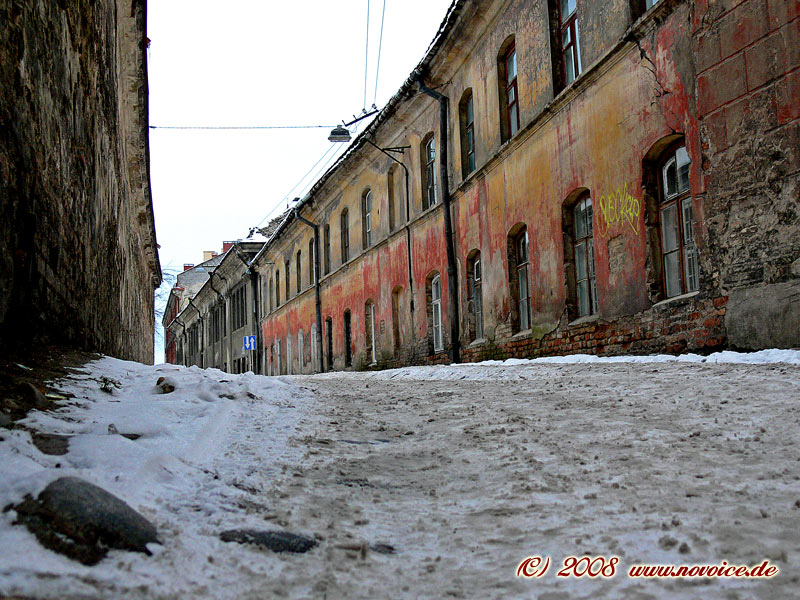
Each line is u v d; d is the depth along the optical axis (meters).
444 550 2.77
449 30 16.81
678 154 10.16
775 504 3.08
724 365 7.66
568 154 12.66
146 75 16.06
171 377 6.41
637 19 10.59
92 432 4.15
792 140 8.02
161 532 2.65
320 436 5.15
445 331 18.38
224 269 48.84
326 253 30.50
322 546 2.79
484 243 16.28
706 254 9.30
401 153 21.56
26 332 5.98
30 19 5.73
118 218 14.17
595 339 11.83
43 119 6.22
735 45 8.80
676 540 2.67
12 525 2.40
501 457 4.32
